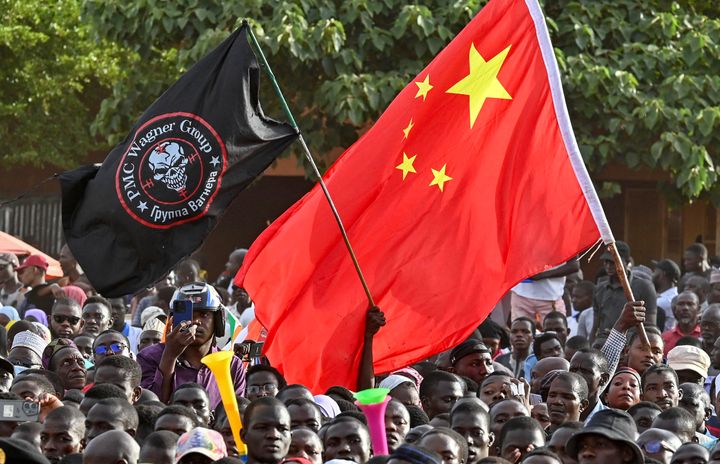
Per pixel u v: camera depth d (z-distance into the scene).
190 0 65.38
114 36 67.06
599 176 85.19
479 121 35.34
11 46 89.25
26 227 97.44
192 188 32.47
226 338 41.59
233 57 32.81
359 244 34.94
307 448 25.97
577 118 65.44
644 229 89.81
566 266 52.56
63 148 93.75
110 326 46.69
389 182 35.03
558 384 31.59
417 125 35.25
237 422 26.22
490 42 35.53
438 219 35.09
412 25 63.19
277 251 34.94
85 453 23.94
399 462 20.59
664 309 55.97
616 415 25.66
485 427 28.72
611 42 66.69
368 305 34.44
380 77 64.12
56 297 51.84
